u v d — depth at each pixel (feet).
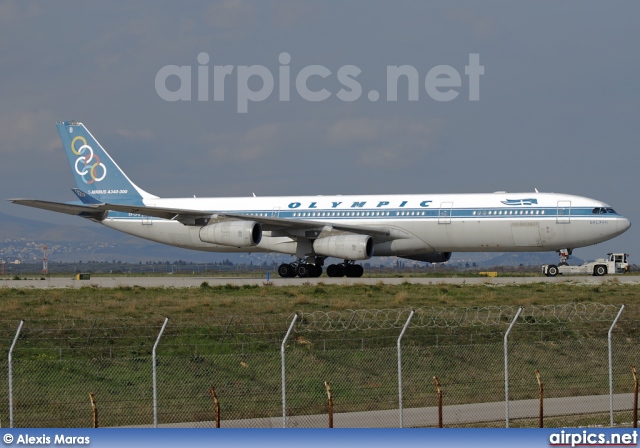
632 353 472.44
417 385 403.34
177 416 349.00
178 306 584.81
